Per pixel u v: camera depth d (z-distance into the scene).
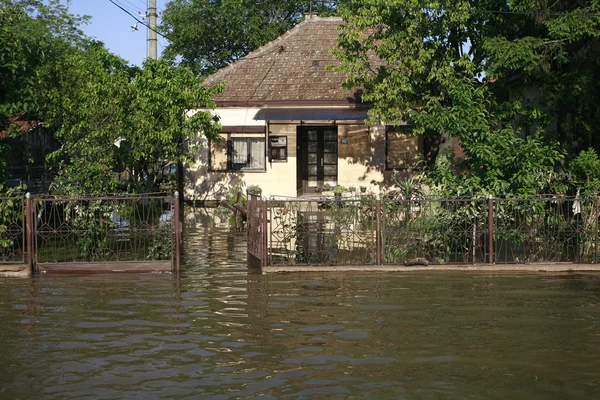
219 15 37.25
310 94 25.83
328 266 13.04
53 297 10.94
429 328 9.02
